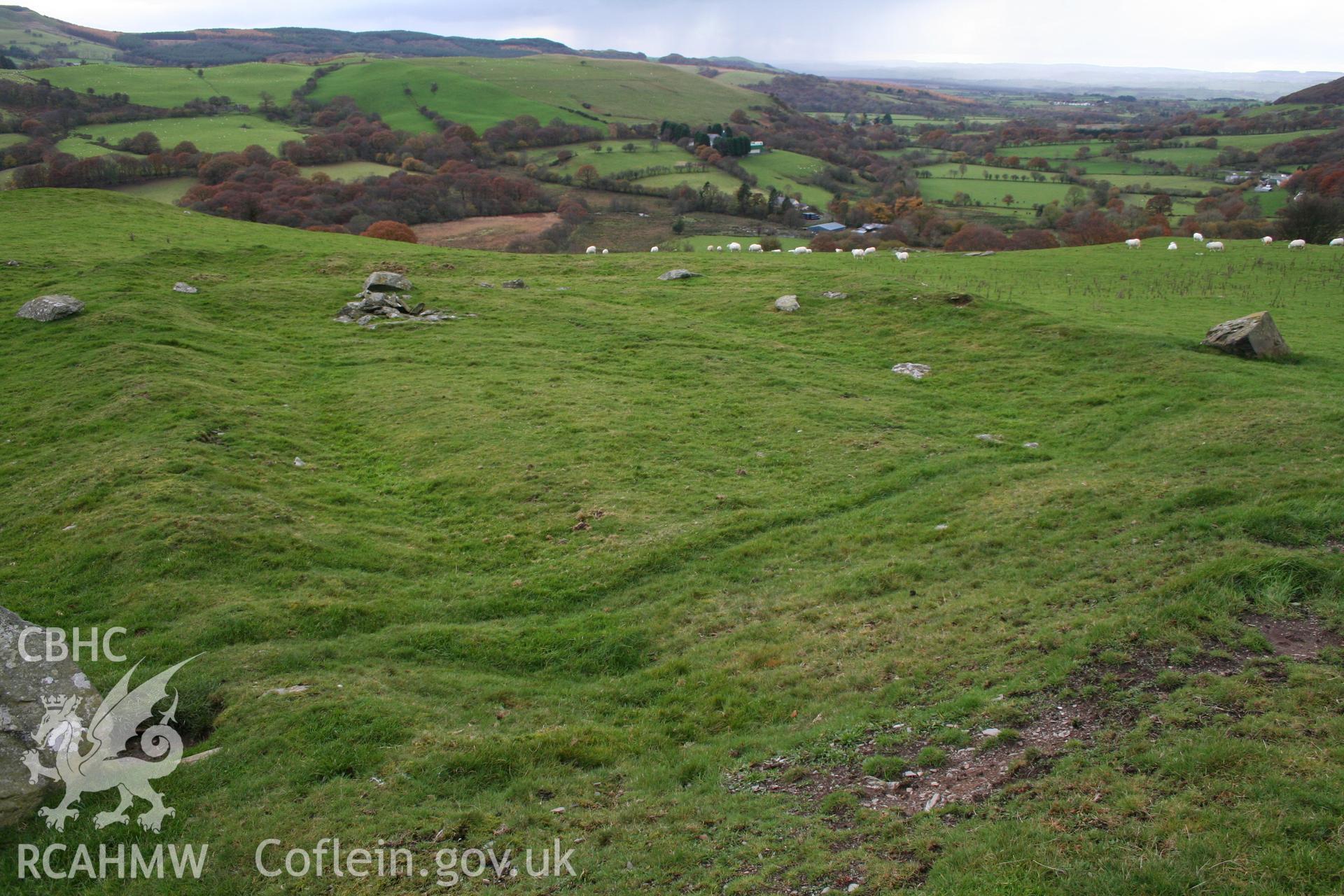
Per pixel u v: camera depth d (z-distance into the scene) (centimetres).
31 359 3388
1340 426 2333
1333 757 959
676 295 4912
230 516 2203
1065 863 871
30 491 2383
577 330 4219
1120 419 2889
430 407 3203
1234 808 905
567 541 2256
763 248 8219
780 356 3872
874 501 2441
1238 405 2736
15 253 4772
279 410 3120
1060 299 4700
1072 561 1791
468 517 2420
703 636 1784
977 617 1628
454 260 5731
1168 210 11744
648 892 980
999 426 3020
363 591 1989
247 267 5084
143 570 1941
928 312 4291
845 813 1089
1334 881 773
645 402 3300
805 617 1792
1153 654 1291
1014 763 1098
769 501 2470
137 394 2970
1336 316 4109
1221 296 4656
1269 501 1834
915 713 1317
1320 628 1289
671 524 2325
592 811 1191
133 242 5338
